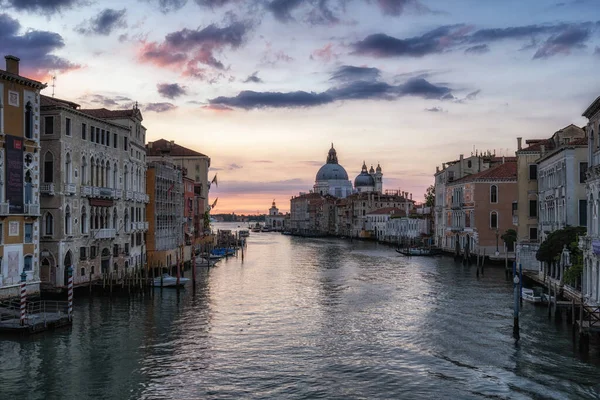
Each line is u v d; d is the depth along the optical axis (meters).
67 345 30.05
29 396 22.95
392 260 87.38
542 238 54.94
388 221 154.12
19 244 37.34
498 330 33.94
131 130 54.44
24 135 37.81
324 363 27.64
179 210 71.31
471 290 50.75
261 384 24.66
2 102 36.09
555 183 50.75
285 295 48.72
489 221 77.25
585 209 46.19
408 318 38.00
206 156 101.94
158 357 28.36
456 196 86.44
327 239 184.00
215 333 33.56
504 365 27.05
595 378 25.06
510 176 76.94
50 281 42.06
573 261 38.44
